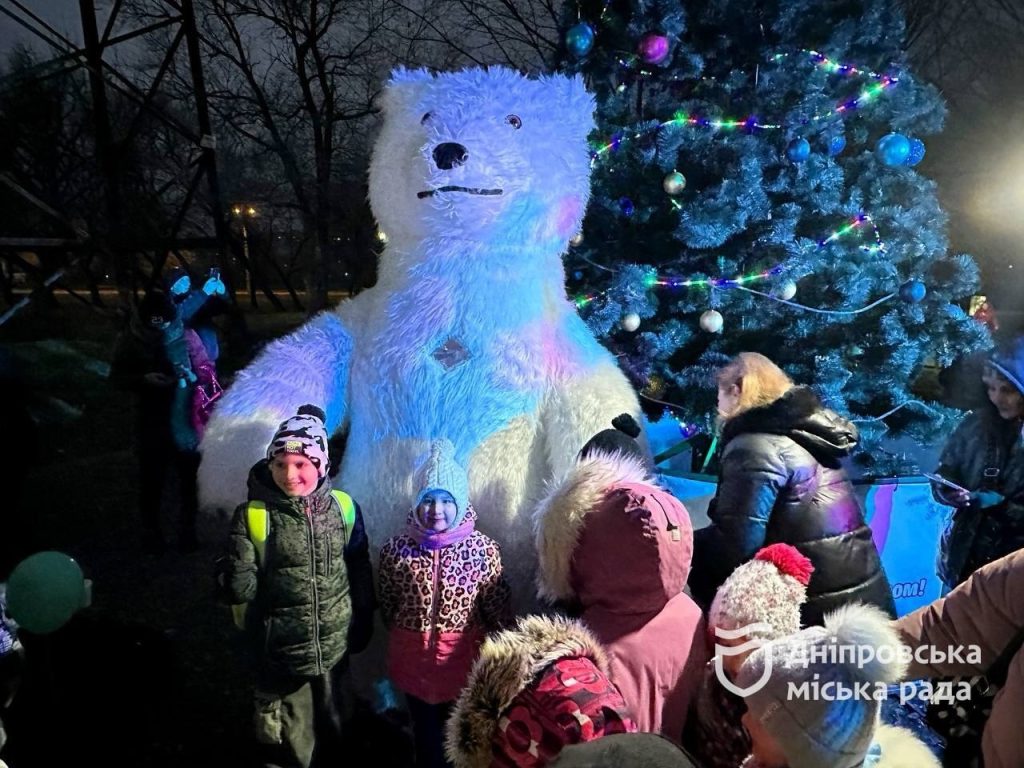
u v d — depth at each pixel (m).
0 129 10.44
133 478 6.15
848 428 2.47
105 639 3.76
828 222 3.63
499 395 2.92
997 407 2.71
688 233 3.28
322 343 3.15
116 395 8.56
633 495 1.91
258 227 14.83
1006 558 1.67
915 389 5.19
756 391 2.53
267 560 2.37
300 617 2.38
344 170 12.76
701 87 3.70
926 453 4.19
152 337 4.31
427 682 2.44
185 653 3.68
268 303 16.86
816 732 1.24
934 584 3.55
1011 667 1.53
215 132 13.05
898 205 3.66
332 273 12.88
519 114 2.98
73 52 7.73
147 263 12.88
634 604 1.87
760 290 3.59
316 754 2.55
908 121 3.70
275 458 2.33
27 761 2.89
